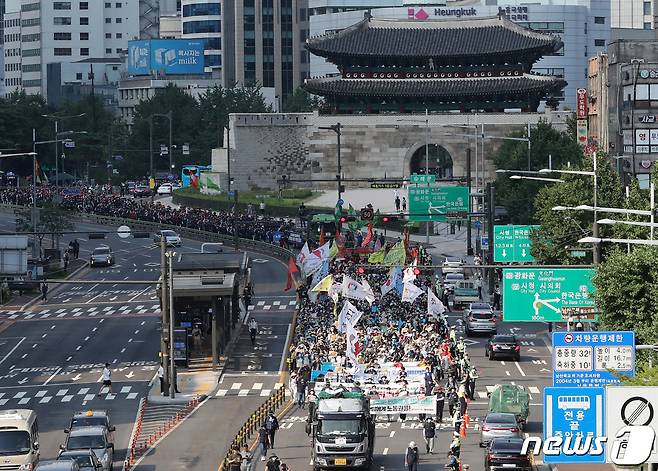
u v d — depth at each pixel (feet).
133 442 460.55
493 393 476.54
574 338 345.51
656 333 407.23
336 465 414.62
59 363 639.35
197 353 649.61
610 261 440.04
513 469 400.47
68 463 375.25
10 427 408.67
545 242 633.20
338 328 586.86
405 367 522.88
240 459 409.90
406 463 413.59
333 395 427.74
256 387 574.97
